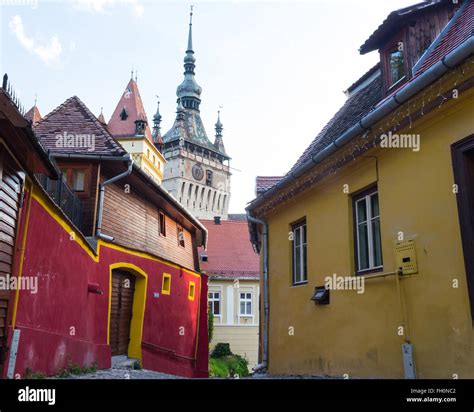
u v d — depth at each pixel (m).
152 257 15.30
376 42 8.09
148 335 14.63
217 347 33.09
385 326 6.23
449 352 5.13
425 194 5.66
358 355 6.80
